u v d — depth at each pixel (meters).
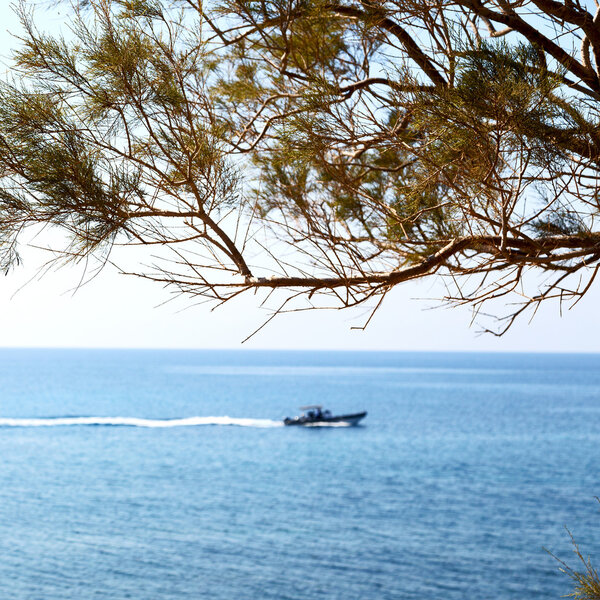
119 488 52.31
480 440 78.38
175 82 2.85
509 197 3.10
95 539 38.19
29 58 2.63
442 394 155.12
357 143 3.54
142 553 35.66
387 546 37.03
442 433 84.50
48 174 2.55
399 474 57.97
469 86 2.85
